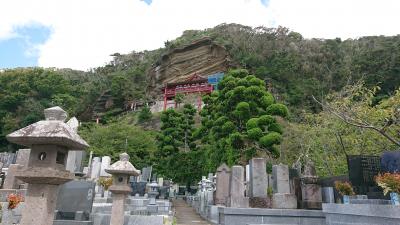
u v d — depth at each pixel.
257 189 12.41
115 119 63.78
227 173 15.74
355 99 17.31
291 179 12.93
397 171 10.03
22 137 4.94
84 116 66.94
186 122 34.66
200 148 32.19
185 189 31.77
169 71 75.75
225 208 11.04
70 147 5.51
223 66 70.56
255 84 23.91
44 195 5.06
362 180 10.86
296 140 21.80
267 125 21.28
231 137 21.75
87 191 10.16
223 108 25.00
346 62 61.69
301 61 66.94
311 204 11.81
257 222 10.90
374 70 53.62
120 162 9.78
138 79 82.62
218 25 92.00
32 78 66.06
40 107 56.44
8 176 12.62
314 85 57.28
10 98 56.75
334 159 17.23
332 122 17.12
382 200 8.59
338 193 11.35
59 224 9.36
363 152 15.41
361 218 7.92
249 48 74.25
